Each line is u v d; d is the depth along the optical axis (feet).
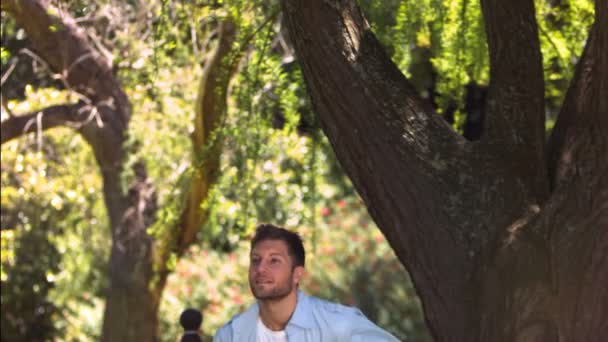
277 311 29.14
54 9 55.06
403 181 32.53
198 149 57.82
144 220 68.18
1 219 82.23
